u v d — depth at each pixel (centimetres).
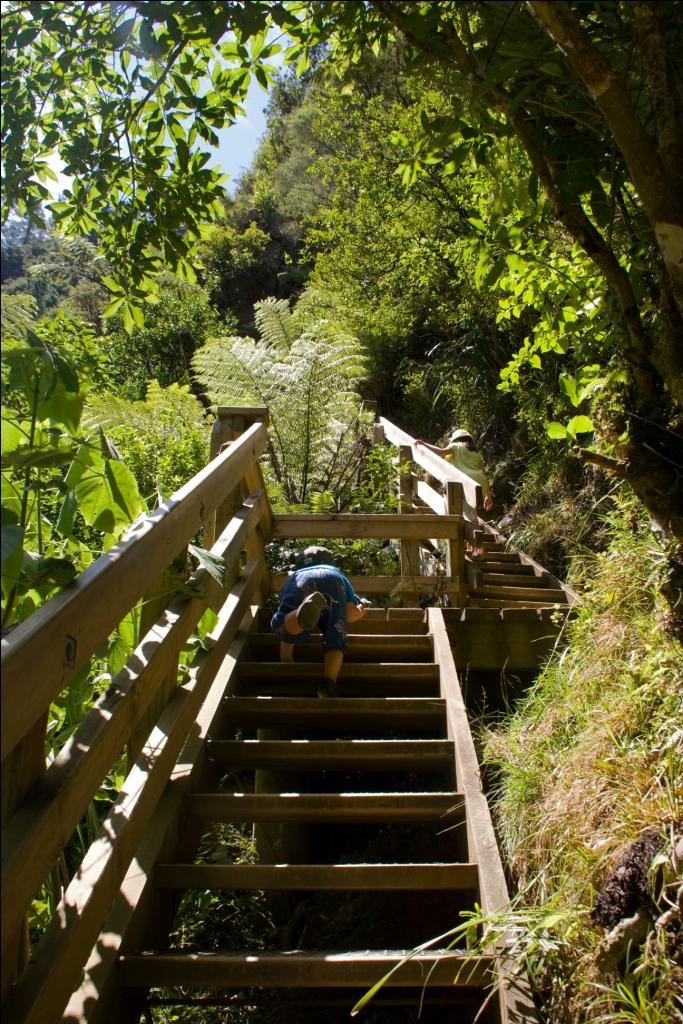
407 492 702
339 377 852
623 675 316
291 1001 254
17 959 193
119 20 257
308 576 407
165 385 1397
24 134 265
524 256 319
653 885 221
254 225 2314
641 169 197
